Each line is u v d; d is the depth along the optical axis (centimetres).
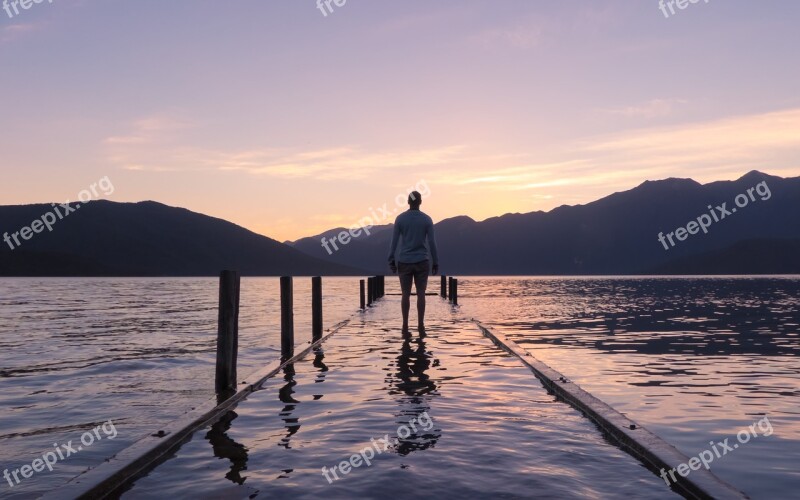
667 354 948
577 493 318
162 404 625
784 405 567
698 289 4912
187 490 326
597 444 408
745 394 620
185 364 901
